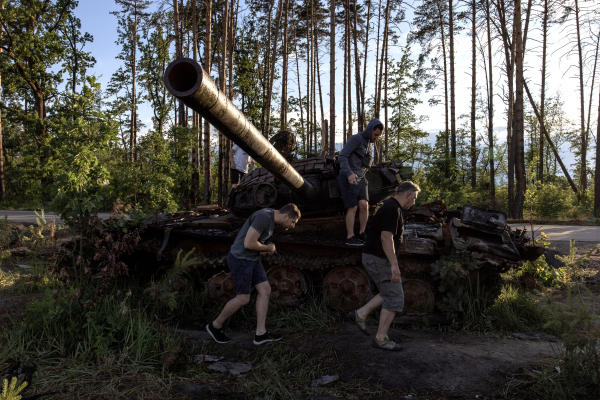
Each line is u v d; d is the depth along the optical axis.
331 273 5.66
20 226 11.43
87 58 27.06
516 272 6.93
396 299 4.10
